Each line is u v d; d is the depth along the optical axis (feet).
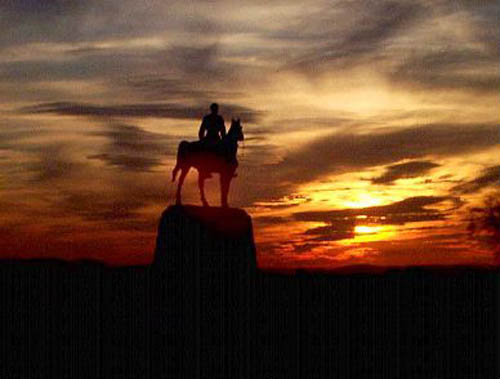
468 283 61.16
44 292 60.39
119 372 60.34
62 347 60.08
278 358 61.46
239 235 63.77
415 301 61.36
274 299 62.49
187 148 65.26
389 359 60.90
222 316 62.23
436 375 60.64
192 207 64.75
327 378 61.05
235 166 65.98
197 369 61.00
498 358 59.98
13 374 59.41
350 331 61.26
